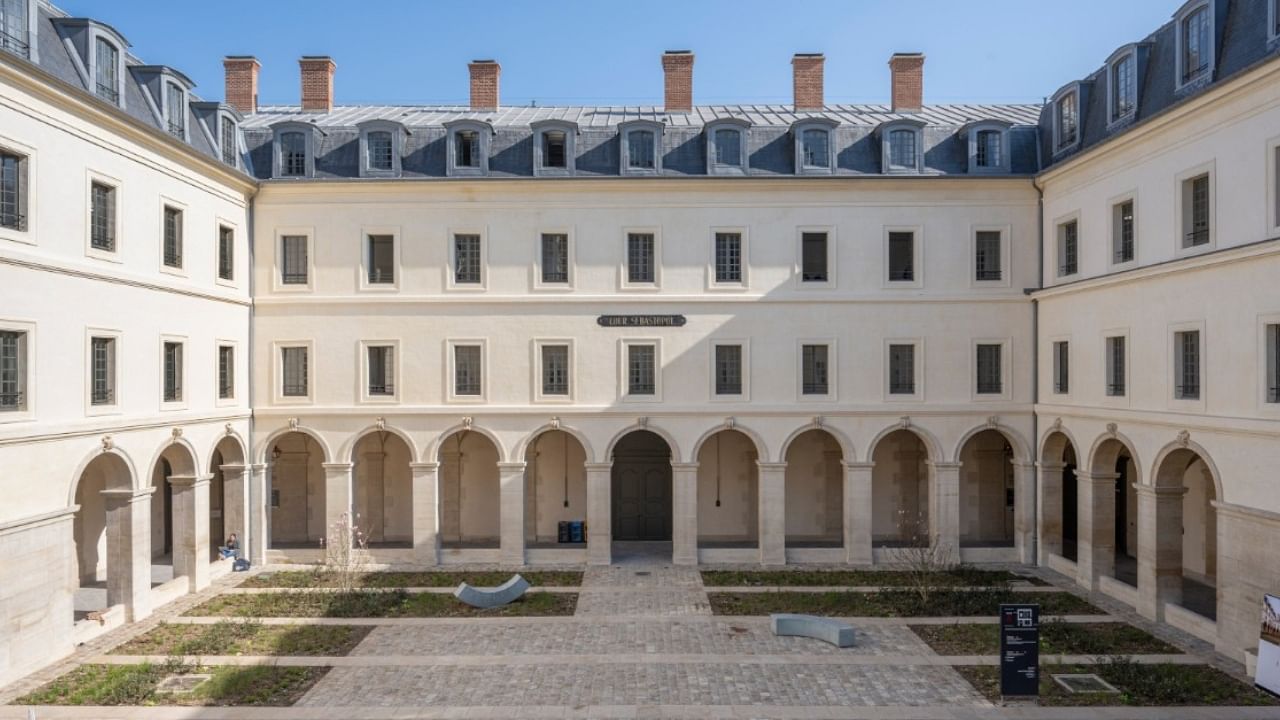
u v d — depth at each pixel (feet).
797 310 84.84
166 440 69.15
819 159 85.87
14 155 53.93
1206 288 59.36
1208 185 59.52
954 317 84.84
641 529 96.12
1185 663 55.16
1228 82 55.42
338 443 84.64
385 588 74.49
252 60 103.35
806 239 85.87
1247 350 55.42
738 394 84.84
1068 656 56.29
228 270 81.00
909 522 94.99
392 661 55.98
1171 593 64.44
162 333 69.10
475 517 94.79
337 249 84.94
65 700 49.44
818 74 104.32
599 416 84.53
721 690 50.85
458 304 84.74
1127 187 69.15
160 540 90.63
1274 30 54.80
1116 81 72.90
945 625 63.41
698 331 84.89
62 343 57.52
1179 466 64.59
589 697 49.85
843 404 84.28
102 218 62.69
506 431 84.74
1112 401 70.95
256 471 84.07
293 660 56.13
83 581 77.82
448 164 84.89
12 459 53.11
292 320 84.94
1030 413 84.43
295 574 80.02
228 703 48.93
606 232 84.99
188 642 59.57
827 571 81.15
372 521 94.53
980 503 95.14
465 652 57.82
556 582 77.00
